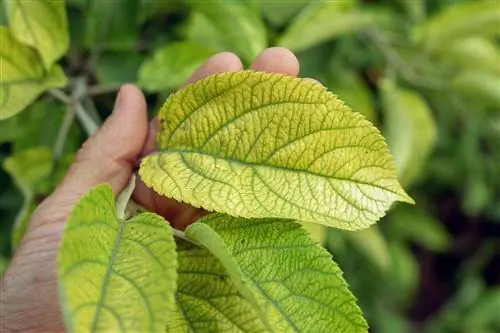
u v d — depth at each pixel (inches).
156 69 17.1
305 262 11.7
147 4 18.6
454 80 22.0
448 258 40.2
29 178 17.1
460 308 35.6
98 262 10.2
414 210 30.5
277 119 12.1
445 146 29.0
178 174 12.4
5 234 20.6
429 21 21.2
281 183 12.0
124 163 15.0
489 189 31.5
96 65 18.1
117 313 9.8
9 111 15.0
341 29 18.9
